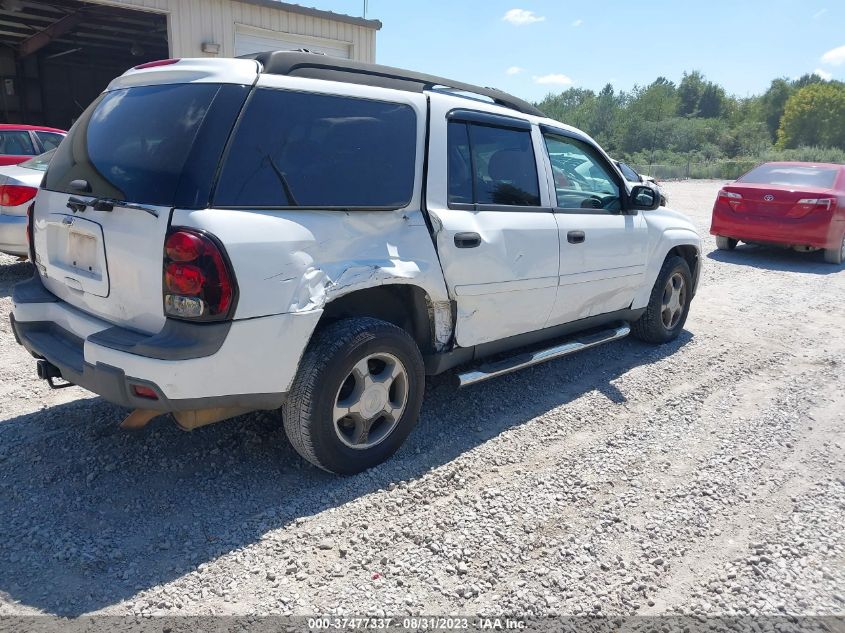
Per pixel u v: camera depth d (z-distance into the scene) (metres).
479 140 3.86
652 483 3.41
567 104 103.88
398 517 2.98
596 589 2.58
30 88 20.64
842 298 8.13
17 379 4.37
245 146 2.81
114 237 2.83
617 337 5.11
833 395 4.84
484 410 4.22
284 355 2.87
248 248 2.70
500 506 3.12
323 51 13.20
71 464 3.30
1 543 2.66
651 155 54.28
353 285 3.07
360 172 3.20
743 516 3.15
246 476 3.27
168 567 2.57
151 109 3.00
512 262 3.90
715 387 4.88
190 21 11.09
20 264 7.77
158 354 2.62
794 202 10.09
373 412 3.31
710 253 11.06
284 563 2.63
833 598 2.59
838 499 3.34
